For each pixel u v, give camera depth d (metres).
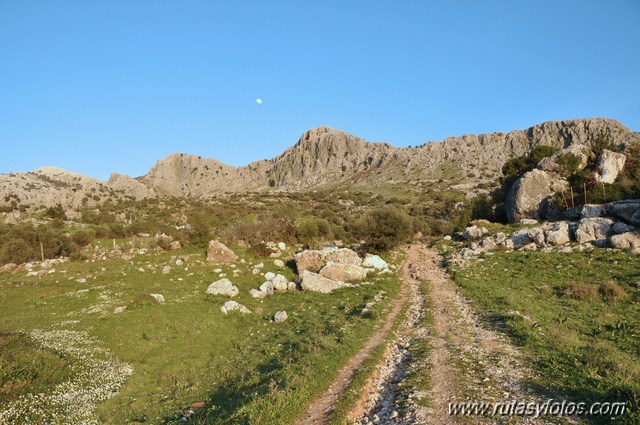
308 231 53.19
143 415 12.77
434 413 10.06
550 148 66.31
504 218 59.88
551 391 10.77
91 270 40.03
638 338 16.17
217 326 23.02
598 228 36.31
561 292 24.91
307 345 17.38
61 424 11.98
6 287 33.00
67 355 17.70
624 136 161.75
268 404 10.84
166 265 40.41
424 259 46.28
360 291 30.28
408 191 169.50
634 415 8.42
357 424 10.32
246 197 183.00
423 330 18.98
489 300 23.72
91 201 165.62
